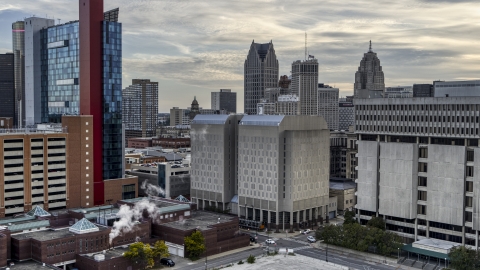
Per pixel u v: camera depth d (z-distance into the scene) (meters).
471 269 175.50
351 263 193.50
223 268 183.38
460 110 199.50
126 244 191.75
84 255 175.50
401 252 198.88
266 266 186.75
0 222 193.00
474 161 196.00
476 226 195.75
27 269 160.38
